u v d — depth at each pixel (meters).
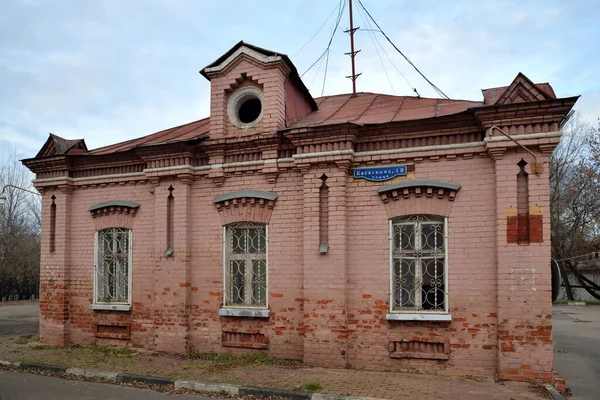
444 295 8.28
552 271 7.73
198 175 10.07
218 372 8.30
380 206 8.71
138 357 9.56
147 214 10.58
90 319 10.94
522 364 7.54
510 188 7.80
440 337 8.17
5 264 28.70
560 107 7.48
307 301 8.77
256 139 9.43
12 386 8.01
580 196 28.67
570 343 12.48
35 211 34.69
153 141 11.74
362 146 8.92
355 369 8.43
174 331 9.77
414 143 8.60
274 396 7.16
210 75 10.07
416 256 8.53
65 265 11.17
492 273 7.99
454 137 8.38
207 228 9.93
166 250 10.01
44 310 11.26
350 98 12.92
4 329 14.51
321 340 8.62
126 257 10.84
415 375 8.02
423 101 11.06
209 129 10.97
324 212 8.91
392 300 8.52
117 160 10.91
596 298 30.25
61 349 10.52
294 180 9.33
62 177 11.25
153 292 10.24
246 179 9.71
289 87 10.27
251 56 9.73
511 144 7.71
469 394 6.91
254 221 9.56
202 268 9.89
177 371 8.45
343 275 8.61
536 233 7.63
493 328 7.92
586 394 7.43
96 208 10.99
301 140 8.93
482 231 8.09
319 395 6.94
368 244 8.72
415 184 8.40
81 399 7.23
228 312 9.47
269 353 9.23
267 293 9.34
